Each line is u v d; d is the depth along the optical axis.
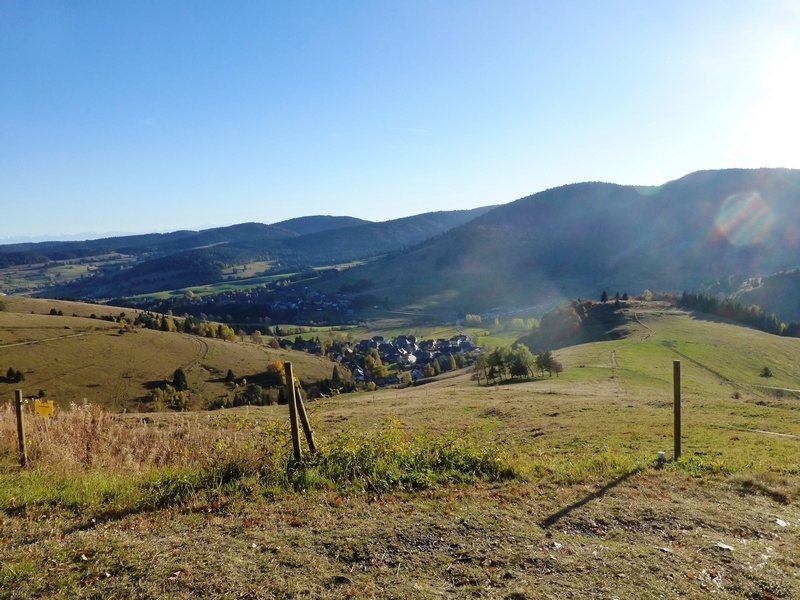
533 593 4.73
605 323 103.94
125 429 12.57
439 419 25.73
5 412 11.89
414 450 9.48
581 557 5.53
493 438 19.86
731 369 64.88
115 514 6.63
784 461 10.85
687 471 9.34
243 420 11.08
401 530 6.11
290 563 5.15
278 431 9.42
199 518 6.45
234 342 120.44
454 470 8.83
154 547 5.43
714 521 6.79
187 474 7.94
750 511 7.21
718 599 4.75
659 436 16.88
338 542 5.70
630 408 26.23
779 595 4.87
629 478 8.71
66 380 77.44
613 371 55.22
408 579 4.94
